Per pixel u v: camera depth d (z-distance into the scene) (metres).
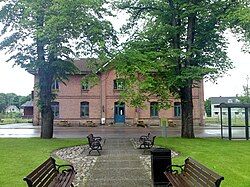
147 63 22.08
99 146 17.97
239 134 30.86
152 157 9.80
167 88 24.28
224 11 24.78
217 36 26.12
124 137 28.08
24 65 25.34
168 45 26.25
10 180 10.48
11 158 15.44
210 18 25.64
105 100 47.97
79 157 16.17
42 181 7.14
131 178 10.77
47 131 26.14
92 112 47.91
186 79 24.12
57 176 8.82
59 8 22.23
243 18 20.92
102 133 33.66
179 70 24.58
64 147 20.30
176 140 23.80
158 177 9.70
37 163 14.00
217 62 26.64
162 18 26.67
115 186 9.63
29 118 72.44
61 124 46.88
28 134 32.44
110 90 48.16
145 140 19.33
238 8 22.95
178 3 25.20
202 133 33.22
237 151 17.62
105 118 47.84
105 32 24.06
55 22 21.78
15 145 20.89
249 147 19.48
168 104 25.09
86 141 23.53
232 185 9.52
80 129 40.34
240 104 24.75
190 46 25.39
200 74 23.55
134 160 14.94
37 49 25.22
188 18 26.05
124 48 23.20
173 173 9.33
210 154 16.45
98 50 23.58
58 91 47.66
